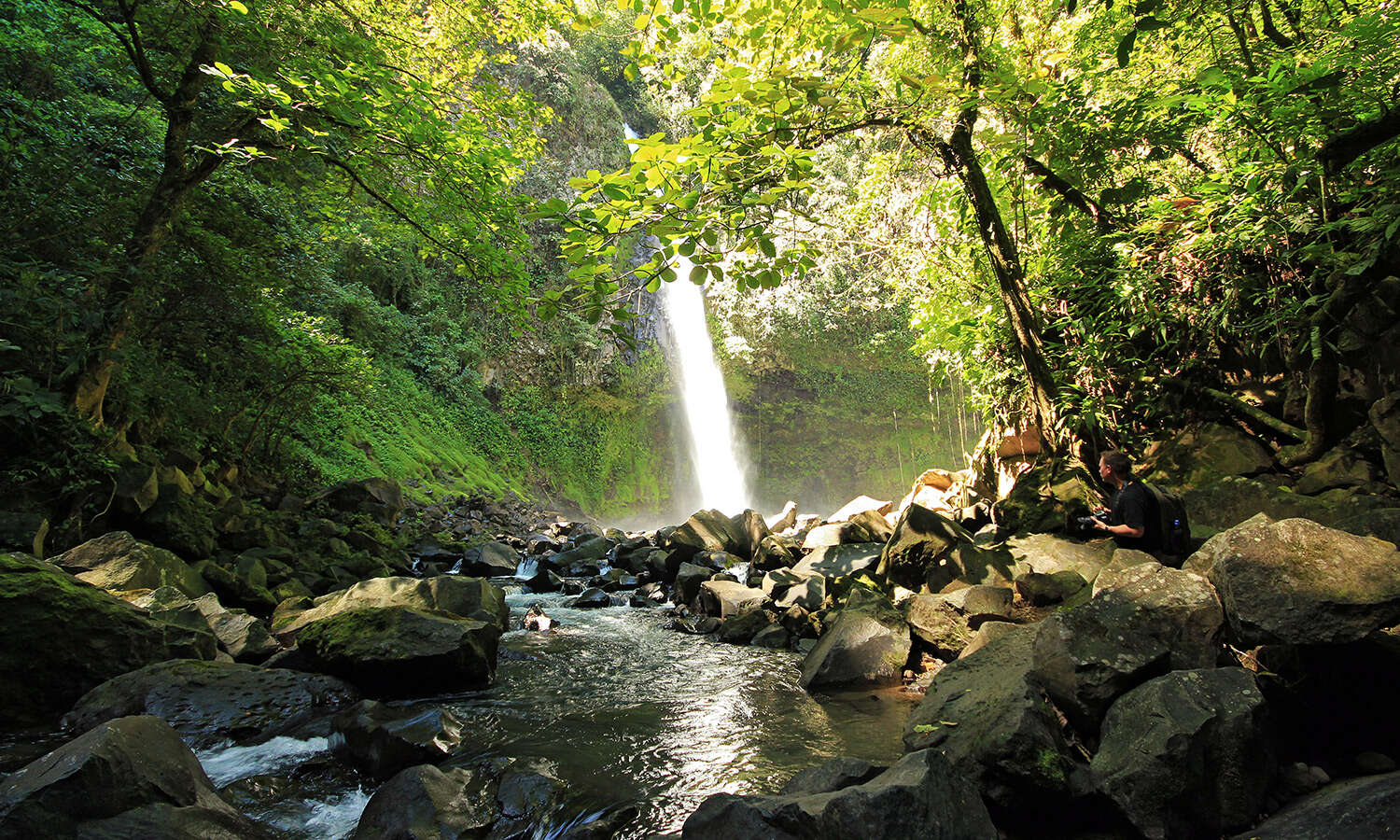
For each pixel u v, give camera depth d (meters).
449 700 4.95
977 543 7.04
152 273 7.72
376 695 4.87
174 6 7.82
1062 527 6.43
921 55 6.62
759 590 8.03
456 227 7.80
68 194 7.29
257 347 10.23
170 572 6.15
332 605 6.20
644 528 27.55
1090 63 6.60
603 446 28.23
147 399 8.55
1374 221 4.47
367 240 18.33
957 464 28.69
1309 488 5.15
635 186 2.95
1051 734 2.97
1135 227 6.38
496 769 3.65
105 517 6.70
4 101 6.93
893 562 6.98
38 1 7.45
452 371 23.72
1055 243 7.47
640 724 4.43
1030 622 5.18
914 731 3.50
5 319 6.05
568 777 3.57
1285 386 5.98
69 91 8.09
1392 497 4.61
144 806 2.66
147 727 2.95
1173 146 6.07
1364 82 4.27
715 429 31.12
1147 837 2.53
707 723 4.43
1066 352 7.16
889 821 2.35
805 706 4.77
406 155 7.36
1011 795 2.87
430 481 18.86
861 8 3.10
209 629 5.13
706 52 4.23
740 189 3.39
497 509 18.56
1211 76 4.82
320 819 3.16
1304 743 3.00
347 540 10.12
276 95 5.98
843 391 29.81
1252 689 2.74
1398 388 4.87
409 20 9.32
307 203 10.90
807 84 3.44
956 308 8.80
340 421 16.34
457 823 2.96
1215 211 5.79
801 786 2.98
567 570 11.73
